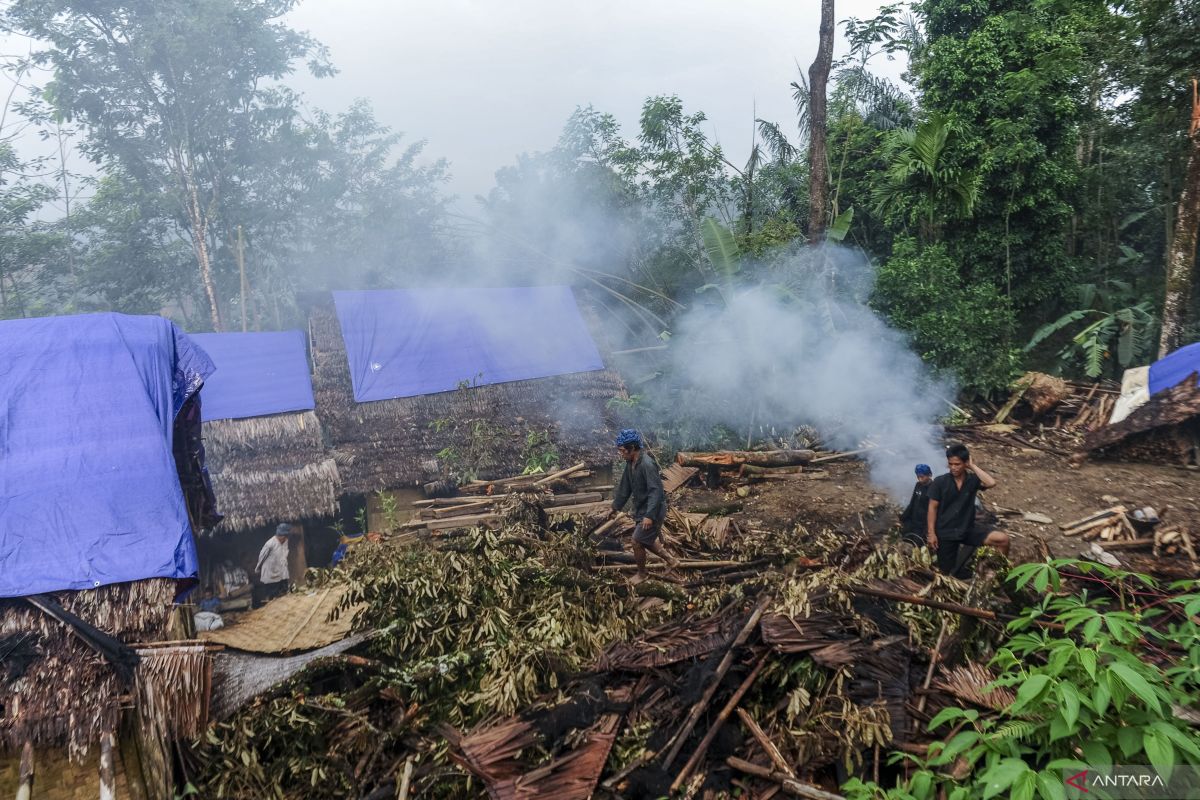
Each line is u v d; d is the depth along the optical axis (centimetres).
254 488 1127
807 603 480
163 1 2267
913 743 380
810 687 426
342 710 479
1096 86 1747
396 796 423
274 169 2656
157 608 451
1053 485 928
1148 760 297
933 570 555
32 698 402
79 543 464
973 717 325
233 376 1305
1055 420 1210
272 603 644
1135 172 1938
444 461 1212
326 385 1299
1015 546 759
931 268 1395
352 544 921
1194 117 1338
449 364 1384
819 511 902
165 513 492
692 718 418
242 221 2602
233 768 448
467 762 404
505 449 1257
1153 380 1077
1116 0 1424
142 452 517
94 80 2283
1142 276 1959
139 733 426
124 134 2453
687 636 495
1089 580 541
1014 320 1511
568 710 438
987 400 1311
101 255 2447
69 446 509
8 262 2297
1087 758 288
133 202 2475
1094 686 301
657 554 686
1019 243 1603
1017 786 267
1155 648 405
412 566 629
